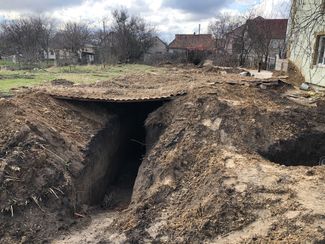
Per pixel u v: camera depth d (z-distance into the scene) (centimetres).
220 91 1043
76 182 802
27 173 723
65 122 939
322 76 1484
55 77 1806
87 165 862
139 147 1247
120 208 879
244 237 574
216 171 727
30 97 957
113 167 1075
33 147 762
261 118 916
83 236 695
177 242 624
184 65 3256
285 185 654
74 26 5006
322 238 518
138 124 1220
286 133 896
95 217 793
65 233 696
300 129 916
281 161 878
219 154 786
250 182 673
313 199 607
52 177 748
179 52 4675
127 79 1598
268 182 668
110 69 2545
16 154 734
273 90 1279
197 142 836
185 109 942
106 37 4444
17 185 703
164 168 797
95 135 950
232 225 605
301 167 747
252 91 1134
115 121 1083
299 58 1642
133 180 1087
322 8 1086
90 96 1060
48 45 4131
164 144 866
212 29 5109
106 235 689
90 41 4941
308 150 914
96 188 920
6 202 679
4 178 698
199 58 3997
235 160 760
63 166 790
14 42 3847
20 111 842
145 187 794
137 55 4256
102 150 976
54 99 1023
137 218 704
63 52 4156
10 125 791
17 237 654
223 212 628
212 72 2234
